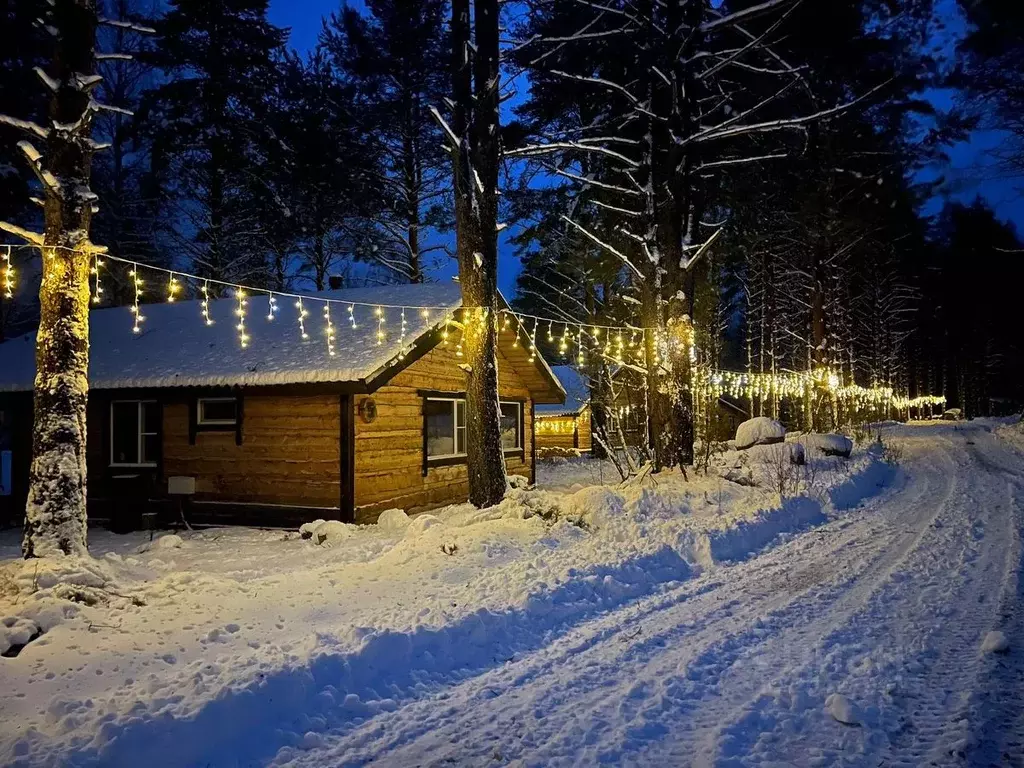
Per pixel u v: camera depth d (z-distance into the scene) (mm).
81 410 7961
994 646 5328
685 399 14898
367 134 26609
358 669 5043
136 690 4699
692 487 13047
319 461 12625
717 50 16828
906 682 4812
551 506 10906
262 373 12602
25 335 18531
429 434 15195
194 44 24812
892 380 51438
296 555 10094
